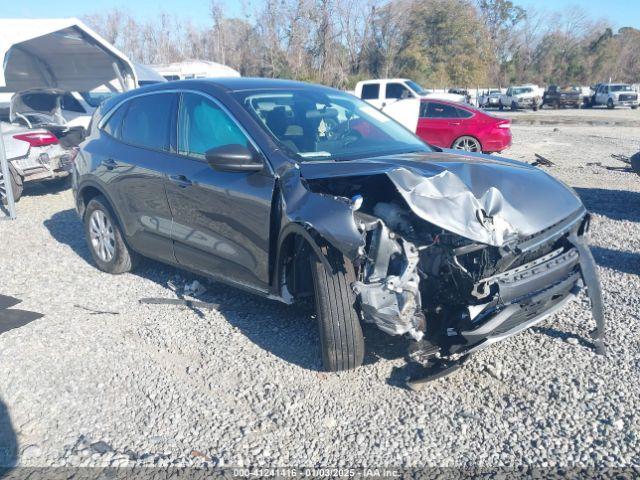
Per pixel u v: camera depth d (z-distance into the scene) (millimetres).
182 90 5016
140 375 3951
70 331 4641
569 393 3541
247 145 4242
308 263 4020
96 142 5855
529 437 3176
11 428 3449
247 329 4543
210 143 4574
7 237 7582
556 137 19984
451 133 14789
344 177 3697
